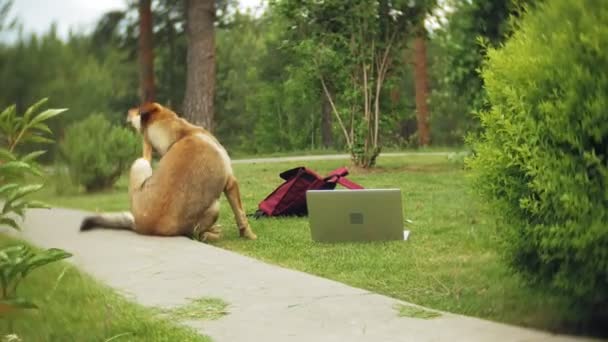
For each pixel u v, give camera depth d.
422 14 17.05
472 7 13.61
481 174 4.92
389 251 7.22
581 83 4.33
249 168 19.53
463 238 7.66
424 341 4.16
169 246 7.39
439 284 5.77
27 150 8.05
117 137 14.88
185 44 32.09
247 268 6.27
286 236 8.35
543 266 4.70
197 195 8.05
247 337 4.36
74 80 14.86
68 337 4.52
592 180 4.25
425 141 31.84
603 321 4.53
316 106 49.16
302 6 17.09
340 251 7.34
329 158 23.80
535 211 4.47
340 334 4.35
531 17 4.92
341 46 17.42
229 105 45.97
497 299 5.15
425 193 12.26
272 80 49.84
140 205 8.14
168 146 8.25
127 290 5.62
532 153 4.45
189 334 4.39
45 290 5.61
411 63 18.34
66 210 10.59
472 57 13.78
